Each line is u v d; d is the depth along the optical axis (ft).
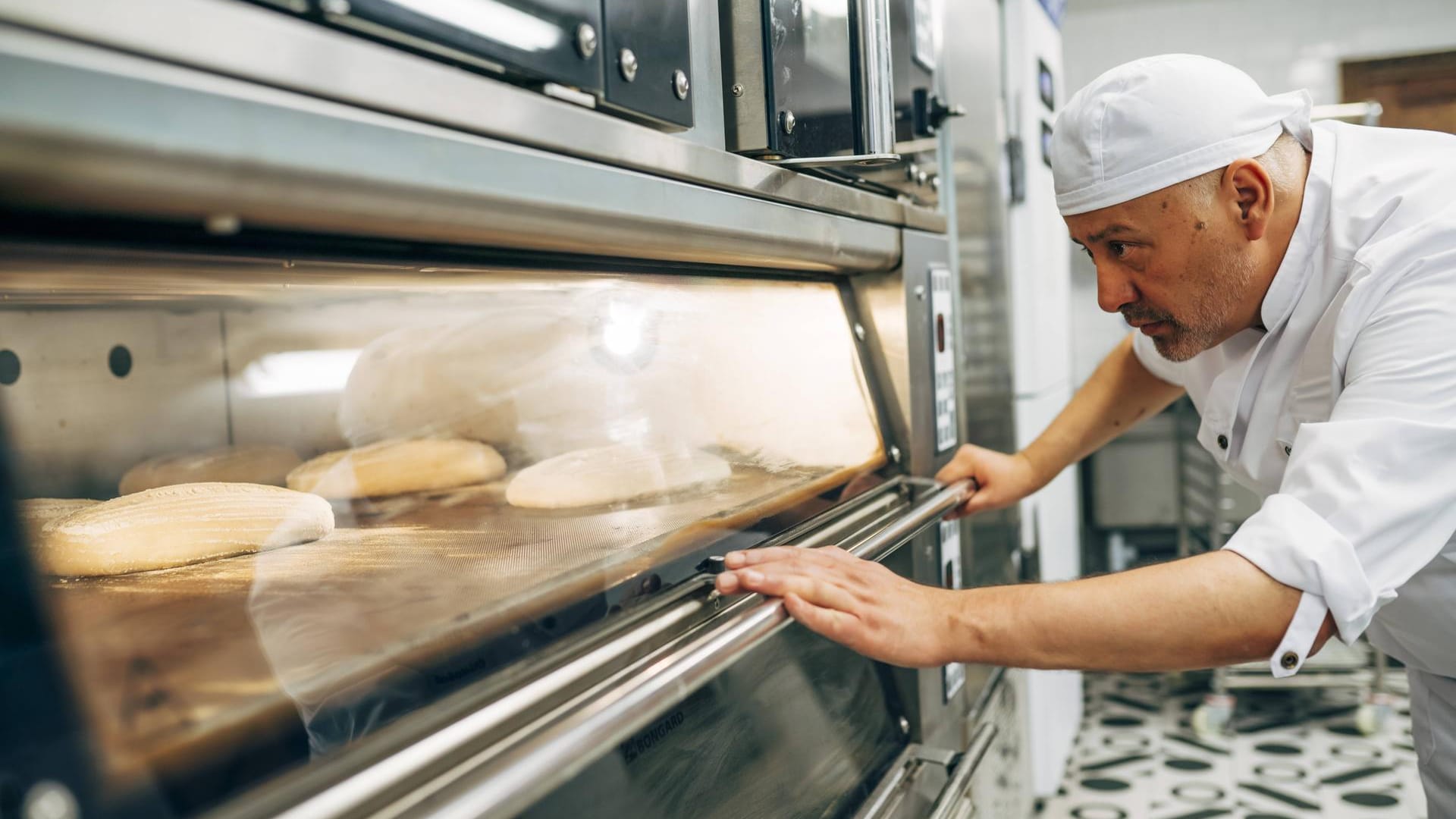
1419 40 14.61
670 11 2.61
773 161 3.22
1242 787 9.38
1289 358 3.81
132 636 1.65
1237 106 3.38
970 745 5.08
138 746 1.38
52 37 1.25
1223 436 4.27
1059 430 5.16
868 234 4.07
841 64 3.57
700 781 2.69
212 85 1.44
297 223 1.73
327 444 2.73
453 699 1.86
